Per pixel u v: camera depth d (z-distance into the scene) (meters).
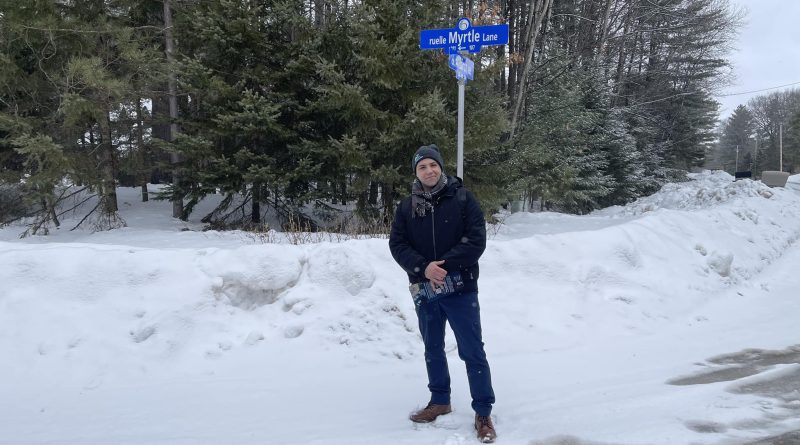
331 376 4.40
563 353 5.00
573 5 23.05
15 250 5.18
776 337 5.34
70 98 9.73
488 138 10.72
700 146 34.78
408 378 4.36
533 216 15.95
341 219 11.23
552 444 3.02
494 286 5.88
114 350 4.55
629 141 23.34
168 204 15.02
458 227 3.20
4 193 12.30
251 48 10.61
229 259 5.31
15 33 9.73
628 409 3.54
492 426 3.14
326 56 10.49
